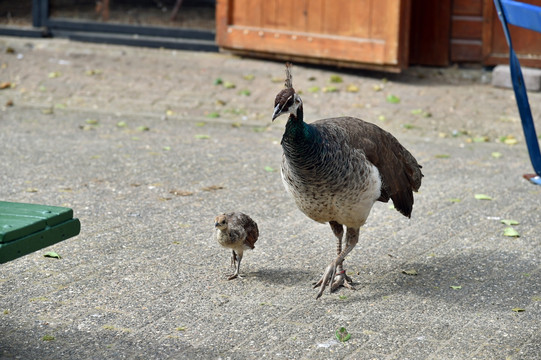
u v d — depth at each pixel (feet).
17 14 41.52
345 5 35.68
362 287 17.56
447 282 17.80
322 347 14.34
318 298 16.78
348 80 36.45
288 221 21.98
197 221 21.65
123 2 40.75
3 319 15.19
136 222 21.34
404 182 18.16
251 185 25.13
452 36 38.55
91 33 41.16
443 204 23.48
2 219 12.66
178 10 40.32
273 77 36.81
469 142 30.60
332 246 20.16
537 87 35.09
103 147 28.91
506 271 18.44
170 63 38.34
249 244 17.63
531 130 21.58
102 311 15.74
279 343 14.51
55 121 32.27
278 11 37.32
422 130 31.71
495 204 23.45
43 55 38.91
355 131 17.11
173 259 18.81
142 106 34.37
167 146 29.35
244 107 34.37
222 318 15.60
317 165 15.66
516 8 19.29
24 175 25.12
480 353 14.12
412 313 16.02
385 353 14.11
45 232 12.74
